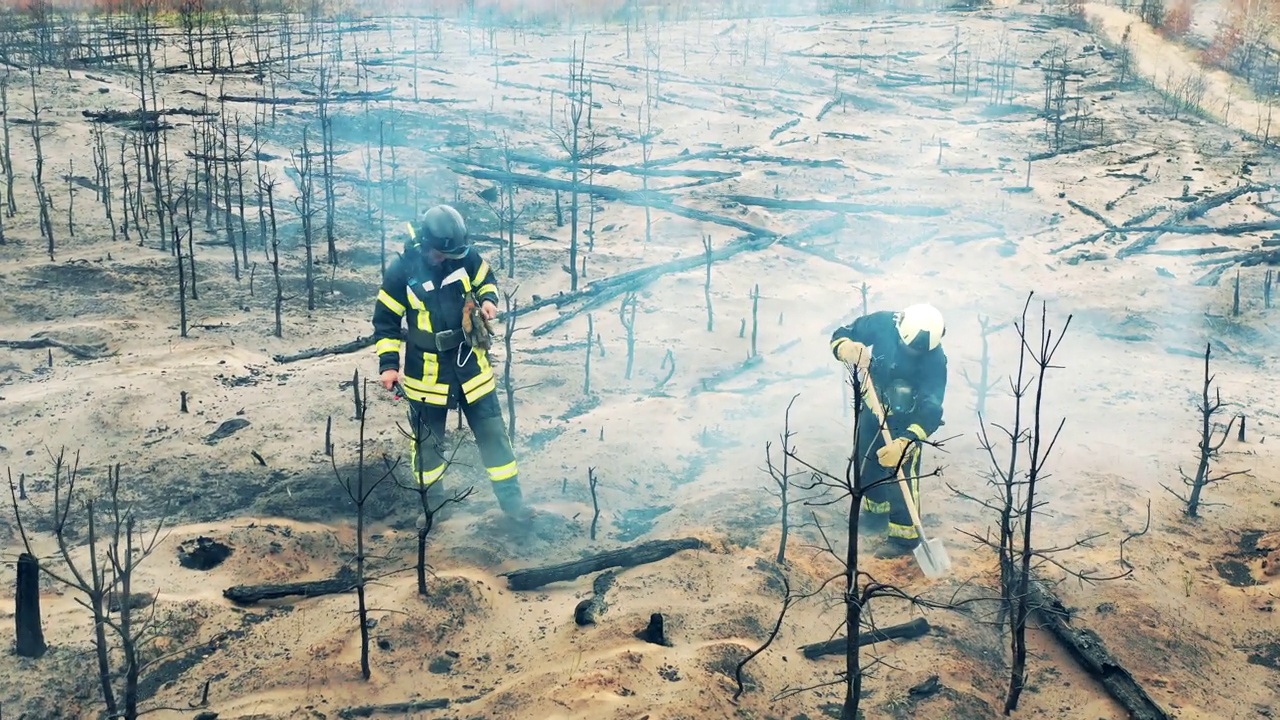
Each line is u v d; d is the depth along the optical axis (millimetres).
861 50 26781
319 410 7941
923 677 5066
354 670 4887
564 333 10367
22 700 4609
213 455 7078
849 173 16844
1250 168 18000
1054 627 5461
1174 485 7172
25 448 7086
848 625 4363
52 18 23734
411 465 7109
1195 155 18875
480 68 21984
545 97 20031
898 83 23938
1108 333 10781
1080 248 13883
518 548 6234
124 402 7750
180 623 5199
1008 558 5316
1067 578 5965
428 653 5098
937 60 26188
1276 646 5477
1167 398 8836
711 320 10500
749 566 5852
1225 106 23219
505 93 20047
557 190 14805
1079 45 27891
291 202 13555
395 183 14117
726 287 11953
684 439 7859
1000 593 5781
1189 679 5219
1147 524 6316
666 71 23172
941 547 5801
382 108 18000
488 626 5410
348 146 16172
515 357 9500
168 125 15648
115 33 23250
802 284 12242
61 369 8641
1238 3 31297
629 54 24578
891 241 13969
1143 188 16781
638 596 5598
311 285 10742
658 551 6000
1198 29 30281
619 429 7918
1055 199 16000
